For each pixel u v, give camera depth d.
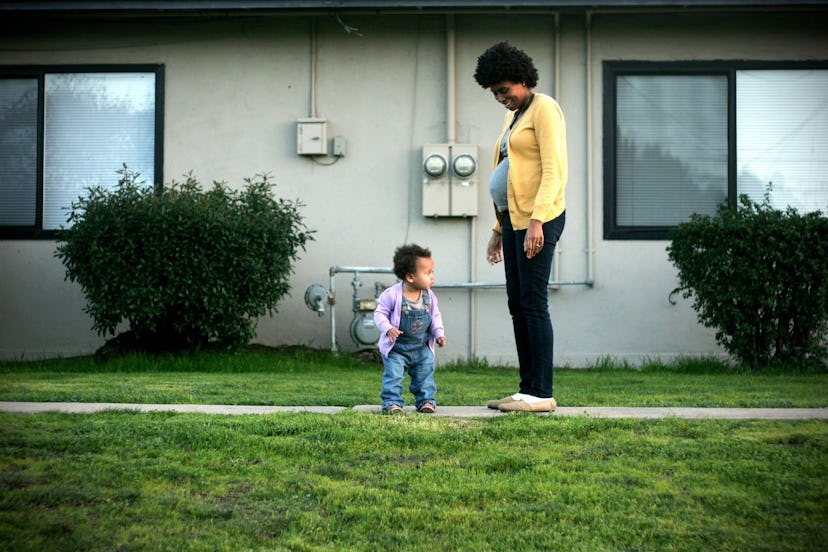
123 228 9.21
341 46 10.84
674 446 4.58
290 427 4.83
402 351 5.47
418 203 10.77
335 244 10.79
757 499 3.96
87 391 6.42
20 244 10.80
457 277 10.72
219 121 10.88
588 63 10.66
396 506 3.93
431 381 5.52
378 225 10.78
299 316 10.73
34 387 6.74
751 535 3.64
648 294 10.56
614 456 4.48
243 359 9.35
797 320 9.23
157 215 9.23
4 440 4.56
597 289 10.57
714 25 10.64
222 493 4.04
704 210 10.66
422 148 10.78
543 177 5.17
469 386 7.58
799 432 4.77
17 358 10.72
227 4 10.21
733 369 9.59
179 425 4.86
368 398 6.20
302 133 10.66
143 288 9.19
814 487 4.07
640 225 10.66
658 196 10.66
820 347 9.30
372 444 4.62
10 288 10.79
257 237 9.45
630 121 10.70
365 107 10.84
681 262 9.52
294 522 3.78
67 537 3.57
